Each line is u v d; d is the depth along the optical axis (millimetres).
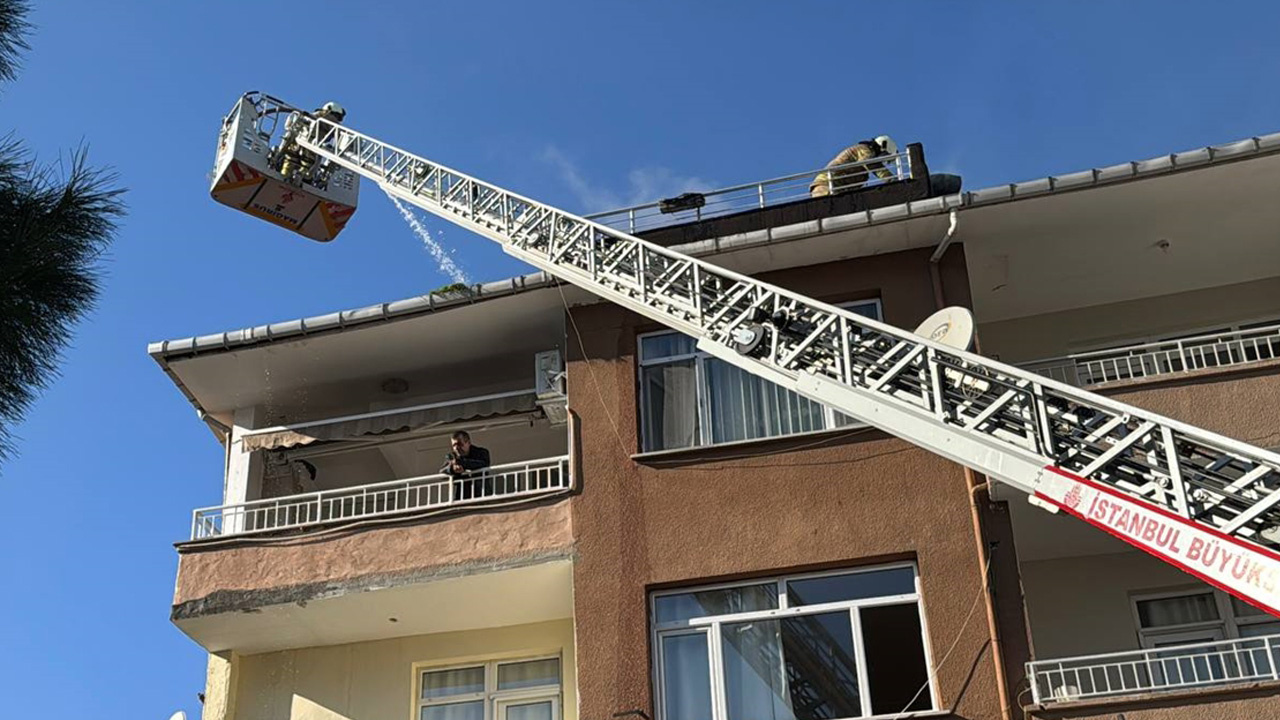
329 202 18875
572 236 14883
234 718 15484
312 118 18797
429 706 15211
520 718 14914
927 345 11039
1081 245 15188
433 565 14438
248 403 17641
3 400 6941
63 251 7098
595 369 15062
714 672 13234
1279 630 14219
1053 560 15000
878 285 14805
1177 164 14070
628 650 13391
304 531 15109
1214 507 9172
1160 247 15328
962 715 12375
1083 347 16234
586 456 14570
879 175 16859
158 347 16547
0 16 6949
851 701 12789
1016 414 10406
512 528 14398
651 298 13711
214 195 18641
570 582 14391
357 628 15352
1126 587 14695
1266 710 11508
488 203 16141
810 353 11852
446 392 17578
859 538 13406
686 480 14125
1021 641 12633
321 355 16672
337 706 15344
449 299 15680
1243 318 15977
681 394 14883
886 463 13719
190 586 15070
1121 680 12195
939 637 12773
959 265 14758
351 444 16938
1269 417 13148
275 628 15297
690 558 13688
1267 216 14875
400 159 17547
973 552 13102
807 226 14586
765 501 13812
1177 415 13328
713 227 15953
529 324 16094
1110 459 9719
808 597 13391
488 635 15344
